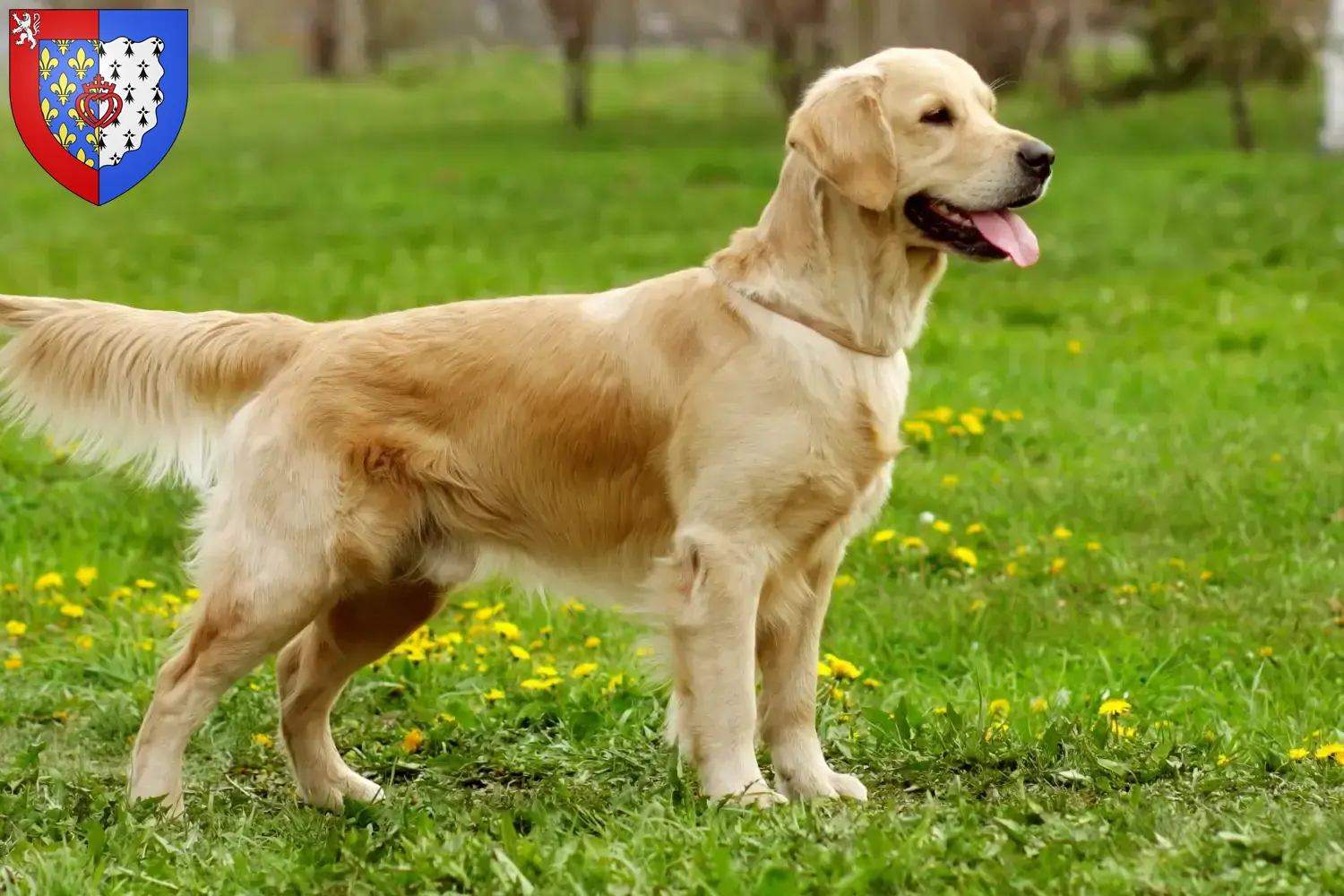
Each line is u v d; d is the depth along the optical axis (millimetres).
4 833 4648
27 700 6402
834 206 4770
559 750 5426
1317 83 33031
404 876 4000
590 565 5023
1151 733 5324
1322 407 11148
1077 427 10781
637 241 20484
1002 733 5160
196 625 4934
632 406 4820
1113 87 34875
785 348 4691
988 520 8617
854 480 4766
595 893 3844
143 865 4273
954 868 3885
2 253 19938
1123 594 7324
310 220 23141
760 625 4977
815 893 3793
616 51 56875
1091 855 3965
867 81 4777
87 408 5230
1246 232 19188
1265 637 6617
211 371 5113
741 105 39594
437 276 17938
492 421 4914
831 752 5375
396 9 57188
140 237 21438
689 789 4734
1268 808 4289
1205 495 8789
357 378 4938
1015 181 4676
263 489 4879
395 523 4926
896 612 7145
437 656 6586
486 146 32750
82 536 8656
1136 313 15086
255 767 5680
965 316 15328
